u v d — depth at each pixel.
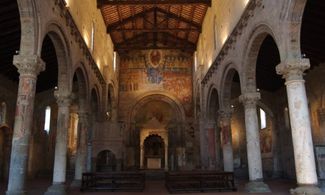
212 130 27.20
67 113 17.06
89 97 23.11
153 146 39.47
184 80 37.78
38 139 29.72
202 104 29.75
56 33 15.46
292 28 11.89
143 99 37.47
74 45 18.80
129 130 36.28
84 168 21.52
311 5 14.92
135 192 17.94
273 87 27.86
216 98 26.86
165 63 38.19
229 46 20.11
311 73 21.91
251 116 16.53
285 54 11.98
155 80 37.69
